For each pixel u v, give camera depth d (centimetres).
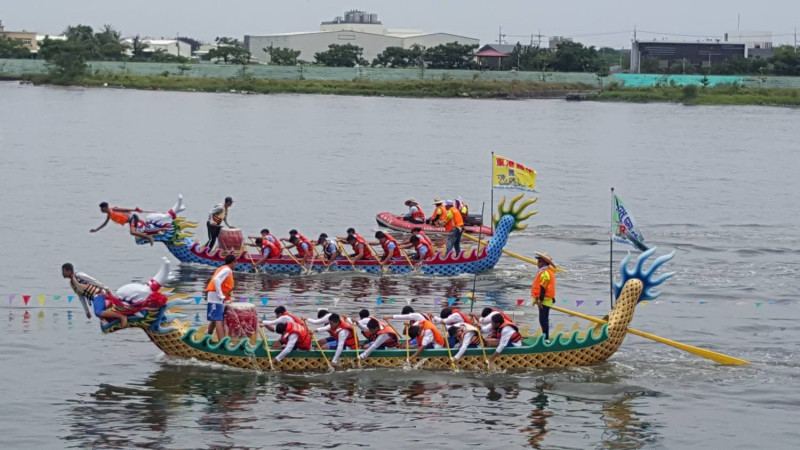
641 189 6097
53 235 4078
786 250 4091
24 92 14325
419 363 2405
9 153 7131
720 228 4659
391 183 6112
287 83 16388
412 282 3375
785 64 18988
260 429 2059
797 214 5156
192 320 2803
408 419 2131
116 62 18388
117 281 3278
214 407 2169
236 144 8325
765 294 3297
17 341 2597
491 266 3553
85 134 8750
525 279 3469
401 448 1988
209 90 15975
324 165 6988
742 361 2542
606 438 2067
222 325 2461
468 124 11050
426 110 13250
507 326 2420
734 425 2155
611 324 2483
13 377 2330
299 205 5109
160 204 5038
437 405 2211
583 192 5919
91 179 5891
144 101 13275
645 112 13762
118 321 2362
